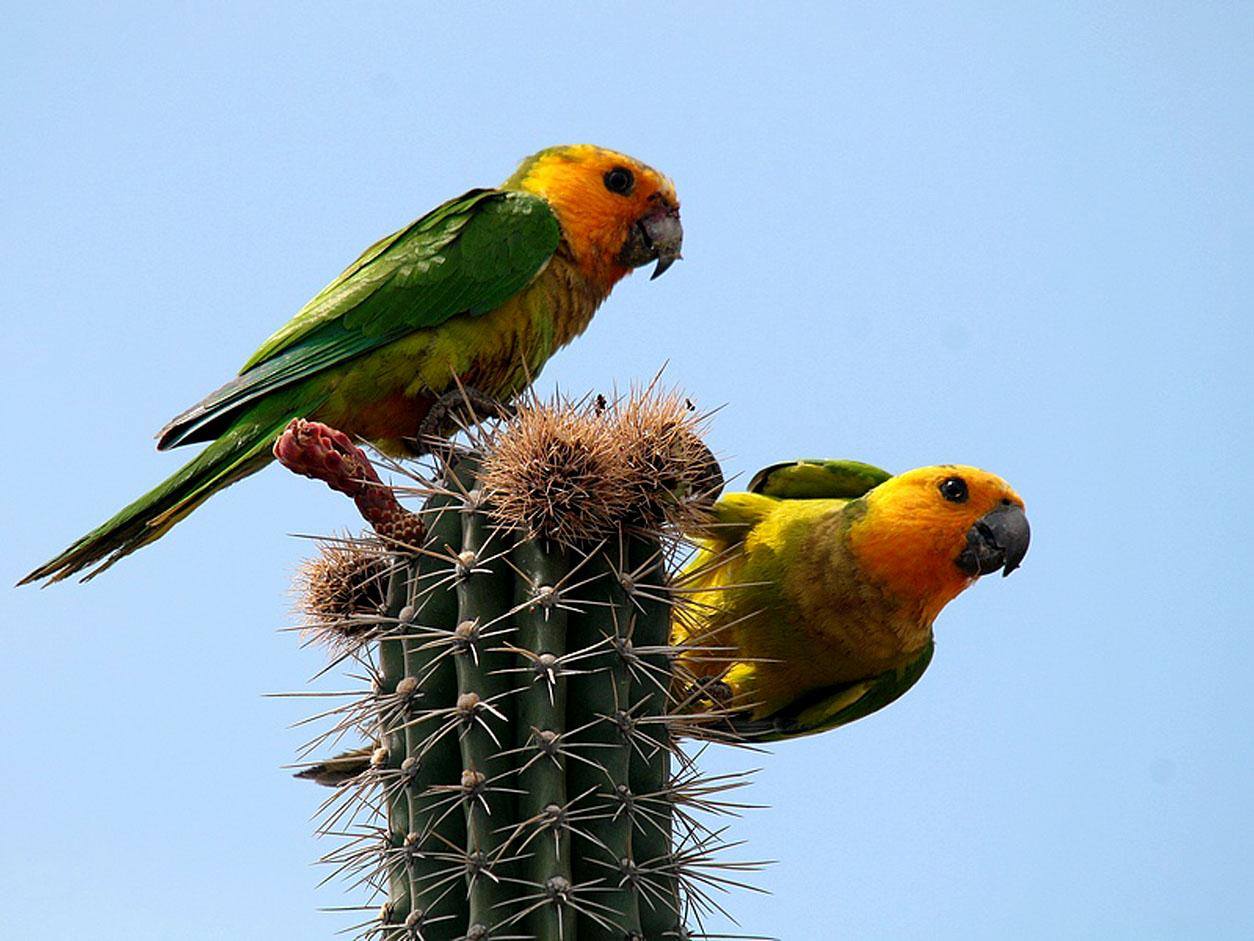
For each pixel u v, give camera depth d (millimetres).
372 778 8438
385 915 8211
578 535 8664
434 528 8773
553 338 13531
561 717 8219
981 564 14828
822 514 15094
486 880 7914
